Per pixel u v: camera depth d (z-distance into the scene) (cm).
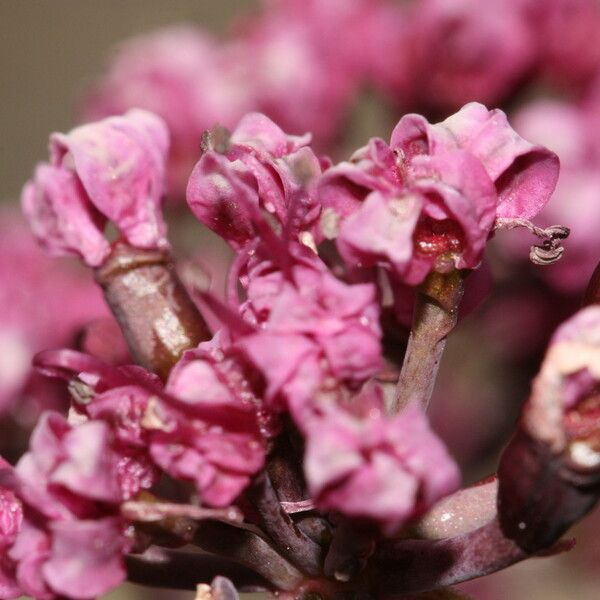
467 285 6
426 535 6
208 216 6
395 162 6
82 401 6
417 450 6
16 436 7
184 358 6
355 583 6
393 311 6
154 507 6
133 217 6
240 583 6
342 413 6
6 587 6
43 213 6
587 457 6
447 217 6
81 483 6
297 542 6
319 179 6
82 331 7
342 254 6
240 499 6
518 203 6
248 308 6
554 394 6
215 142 6
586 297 6
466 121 6
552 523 6
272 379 6
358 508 6
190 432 6
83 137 6
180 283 6
